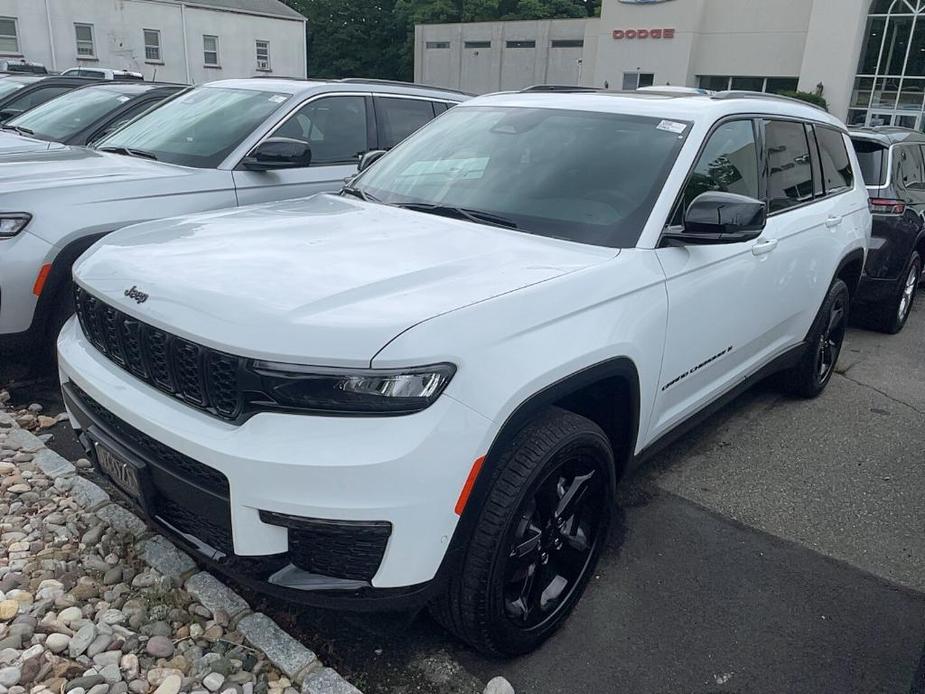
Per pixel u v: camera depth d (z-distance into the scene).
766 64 31.73
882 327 7.20
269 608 2.83
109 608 2.73
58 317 4.36
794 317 4.45
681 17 32.66
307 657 2.54
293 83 6.05
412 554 2.20
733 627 2.91
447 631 2.79
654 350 3.00
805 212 4.41
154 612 2.71
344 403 2.14
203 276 2.54
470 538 2.37
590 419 3.11
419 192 3.59
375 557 2.20
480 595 2.40
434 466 2.16
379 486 2.12
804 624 2.96
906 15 28.19
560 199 3.25
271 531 2.22
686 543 3.47
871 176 6.88
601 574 3.20
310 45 68.50
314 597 2.24
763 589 3.16
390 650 2.68
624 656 2.73
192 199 4.92
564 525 2.79
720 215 2.99
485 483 2.32
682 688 2.60
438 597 2.44
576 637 2.82
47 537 3.13
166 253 2.80
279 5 42.16
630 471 3.21
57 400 4.44
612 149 3.42
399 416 2.15
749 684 2.63
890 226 6.76
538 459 2.44
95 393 2.65
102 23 34.31
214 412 2.34
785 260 4.07
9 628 2.60
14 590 2.79
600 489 2.88
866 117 29.86
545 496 2.62
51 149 5.87
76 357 2.87
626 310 2.81
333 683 2.45
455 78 48.50
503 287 2.50
